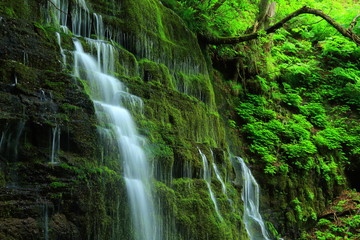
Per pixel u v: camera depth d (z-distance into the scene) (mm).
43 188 4566
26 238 4219
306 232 10961
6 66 5012
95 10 7969
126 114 6422
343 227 10844
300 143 12008
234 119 11984
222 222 7230
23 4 6375
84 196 4914
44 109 5035
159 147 6684
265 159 10977
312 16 17797
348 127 14273
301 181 11492
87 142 5312
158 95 7598
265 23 14203
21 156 4715
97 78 6457
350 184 13258
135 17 8500
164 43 9102
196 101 8742
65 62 6188
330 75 16547
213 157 8422
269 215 10383
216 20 12203
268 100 13375
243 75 13203
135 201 5668
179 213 6512
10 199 4250
